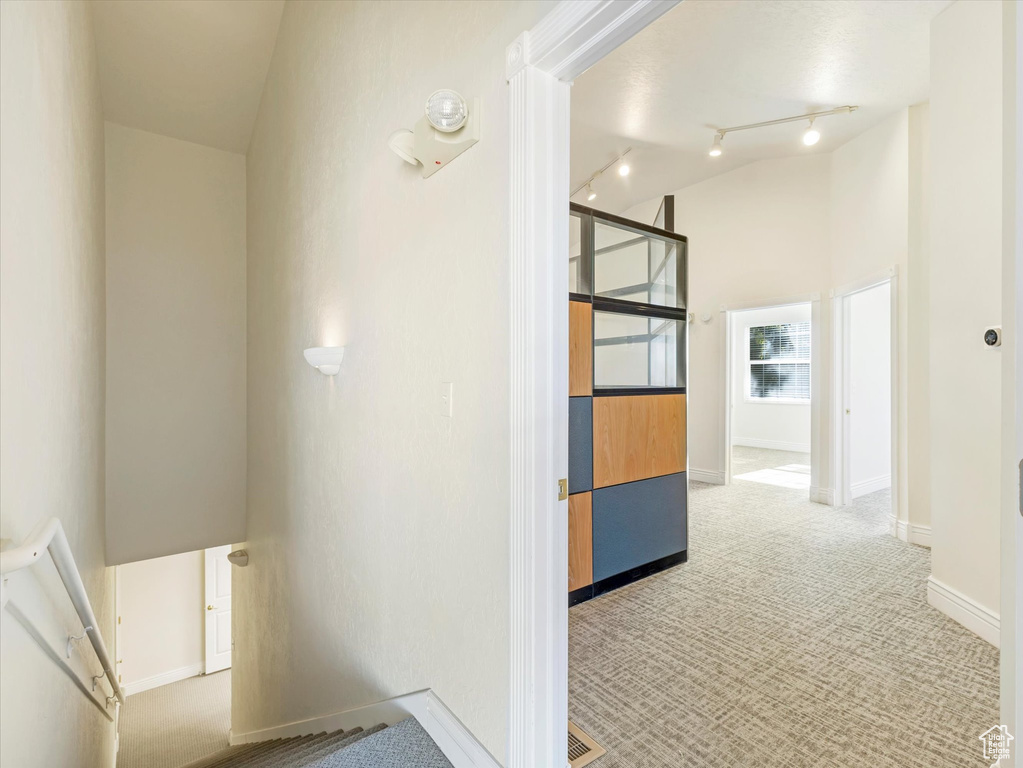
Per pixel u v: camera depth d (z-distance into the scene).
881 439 5.34
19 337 1.33
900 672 1.97
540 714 1.25
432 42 1.67
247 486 4.03
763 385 8.49
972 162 2.29
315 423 2.63
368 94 2.08
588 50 1.17
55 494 1.76
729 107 3.56
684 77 3.16
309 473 2.71
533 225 1.25
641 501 3.00
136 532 3.65
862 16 2.56
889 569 3.09
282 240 3.16
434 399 1.64
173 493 3.79
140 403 3.68
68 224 2.03
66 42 2.01
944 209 2.44
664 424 3.16
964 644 2.18
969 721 1.69
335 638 2.37
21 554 1.03
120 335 3.60
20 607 1.18
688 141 4.17
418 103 1.74
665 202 5.09
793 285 4.77
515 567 1.28
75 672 1.71
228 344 4.02
